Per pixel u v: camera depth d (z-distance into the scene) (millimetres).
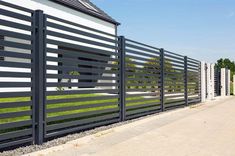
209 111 13438
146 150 6336
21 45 5969
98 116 8602
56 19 6934
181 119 10758
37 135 6312
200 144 6961
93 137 7410
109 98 9094
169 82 13914
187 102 16266
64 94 7125
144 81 11422
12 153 5707
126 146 6637
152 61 12172
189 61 16812
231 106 15969
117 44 9719
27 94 6105
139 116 11195
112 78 9328
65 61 7238
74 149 6242
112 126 8969
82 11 21219
